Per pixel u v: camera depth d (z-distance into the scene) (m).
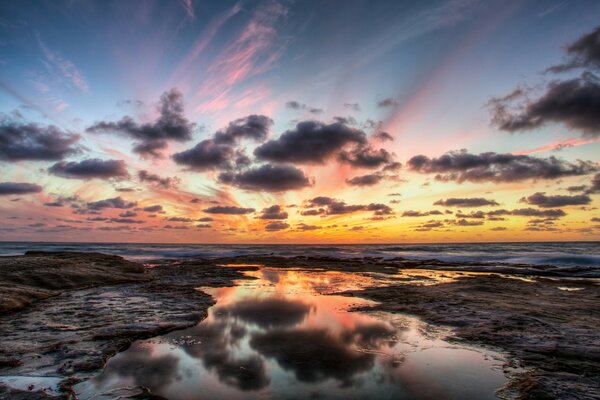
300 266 27.59
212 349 6.77
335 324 8.74
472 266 25.97
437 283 16.66
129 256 42.94
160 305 10.91
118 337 7.33
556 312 9.64
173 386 5.08
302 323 8.85
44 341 7.04
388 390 4.98
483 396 4.79
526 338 7.29
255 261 32.62
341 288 15.15
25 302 10.77
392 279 18.70
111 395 4.77
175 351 6.66
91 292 13.54
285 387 5.07
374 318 9.39
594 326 8.16
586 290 13.77
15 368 5.65
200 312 9.89
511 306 10.49
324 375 5.51
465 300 11.47
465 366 5.88
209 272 21.84
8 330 7.85
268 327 8.46
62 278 14.73
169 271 22.44
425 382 5.26
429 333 7.89
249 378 5.38
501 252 47.03
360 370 5.72
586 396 4.73
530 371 5.64
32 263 15.52
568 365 5.84
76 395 4.77
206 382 5.22
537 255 38.00
